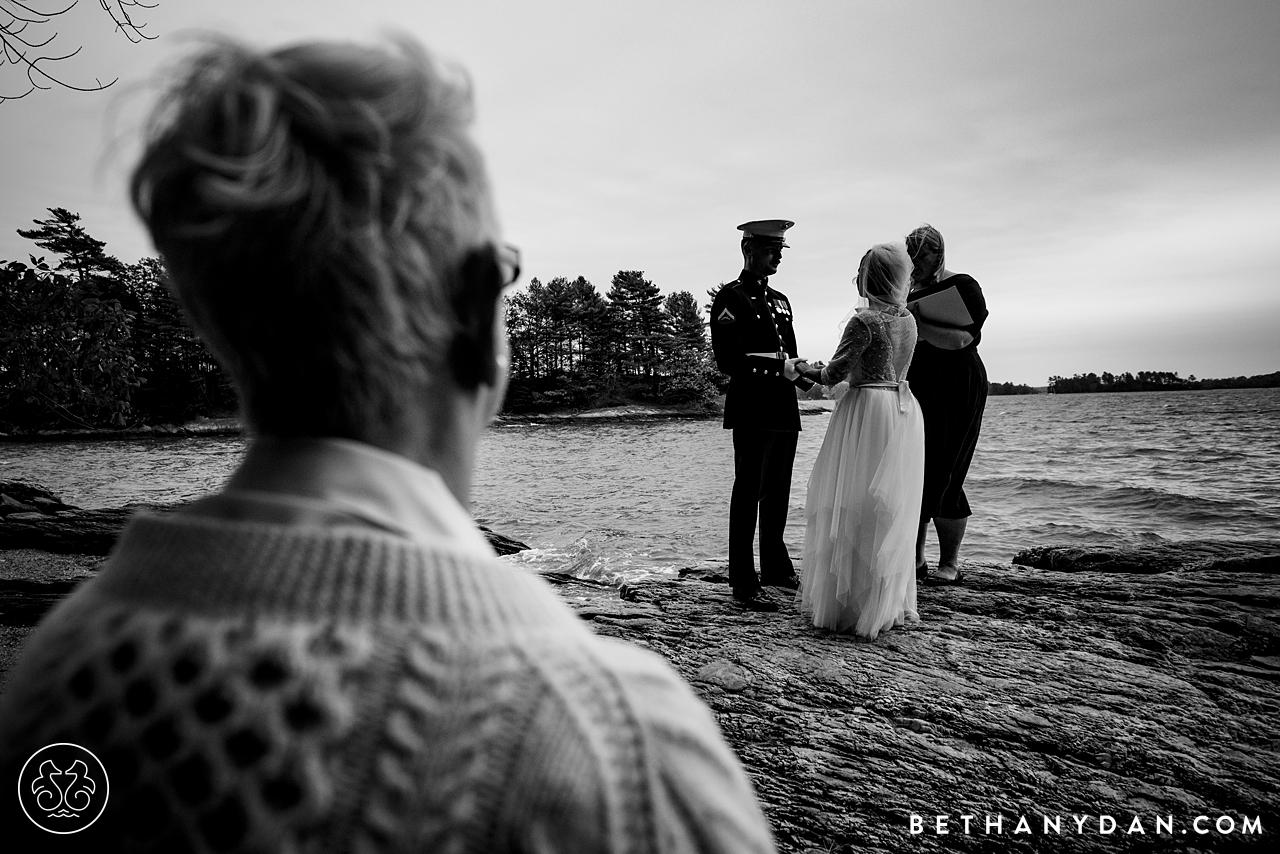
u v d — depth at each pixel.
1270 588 5.46
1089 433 51.16
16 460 34.78
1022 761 2.99
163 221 0.43
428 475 0.46
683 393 104.00
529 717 0.38
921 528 5.59
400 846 0.34
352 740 0.35
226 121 0.41
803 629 4.43
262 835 0.34
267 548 0.39
